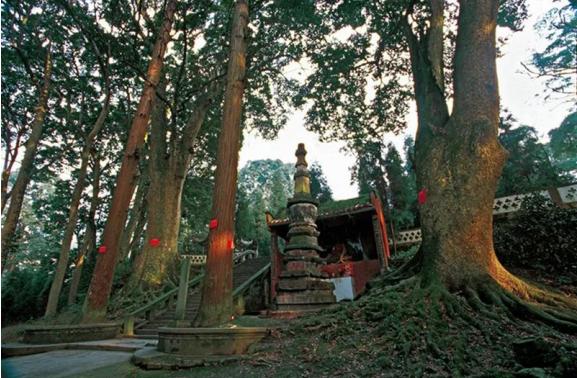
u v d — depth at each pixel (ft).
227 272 18.54
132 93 55.77
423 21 28.14
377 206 45.73
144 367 14.55
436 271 17.39
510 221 27.55
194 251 92.27
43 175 63.21
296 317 22.45
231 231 19.61
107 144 64.80
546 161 63.82
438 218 18.56
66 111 50.06
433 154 20.26
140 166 65.26
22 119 48.83
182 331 15.87
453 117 20.59
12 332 32.58
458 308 14.97
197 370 13.79
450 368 11.03
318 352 13.93
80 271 52.75
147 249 46.75
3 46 38.04
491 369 9.92
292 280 27.94
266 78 55.72
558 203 28.60
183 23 44.93
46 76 38.70
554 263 22.85
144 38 45.03
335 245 50.90
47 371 14.98
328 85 43.50
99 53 41.47
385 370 11.49
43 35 40.06
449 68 37.29
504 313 14.73
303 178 33.65
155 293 41.68
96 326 25.53
